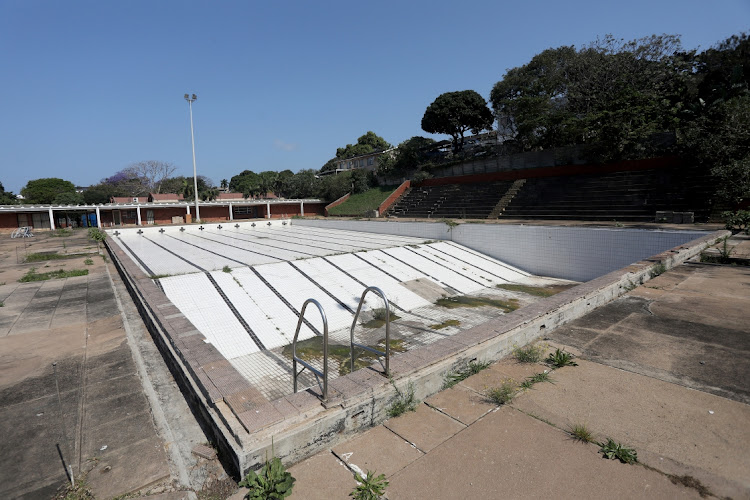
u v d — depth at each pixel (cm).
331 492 205
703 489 192
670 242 1089
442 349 340
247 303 888
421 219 2402
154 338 576
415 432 254
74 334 625
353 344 361
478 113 3481
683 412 257
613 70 2347
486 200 2400
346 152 7088
